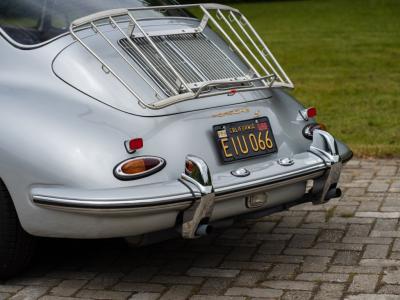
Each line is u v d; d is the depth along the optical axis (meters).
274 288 4.59
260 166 4.74
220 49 5.19
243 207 4.66
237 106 4.87
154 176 4.34
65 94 4.57
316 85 11.78
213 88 4.84
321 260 5.01
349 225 5.68
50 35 4.81
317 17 21.86
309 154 4.97
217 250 5.29
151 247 5.39
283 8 24.91
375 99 10.50
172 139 4.48
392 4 24.25
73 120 4.42
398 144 7.97
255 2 27.20
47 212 4.40
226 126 4.71
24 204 4.46
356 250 5.16
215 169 4.59
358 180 6.80
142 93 4.58
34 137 4.40
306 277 4.73
